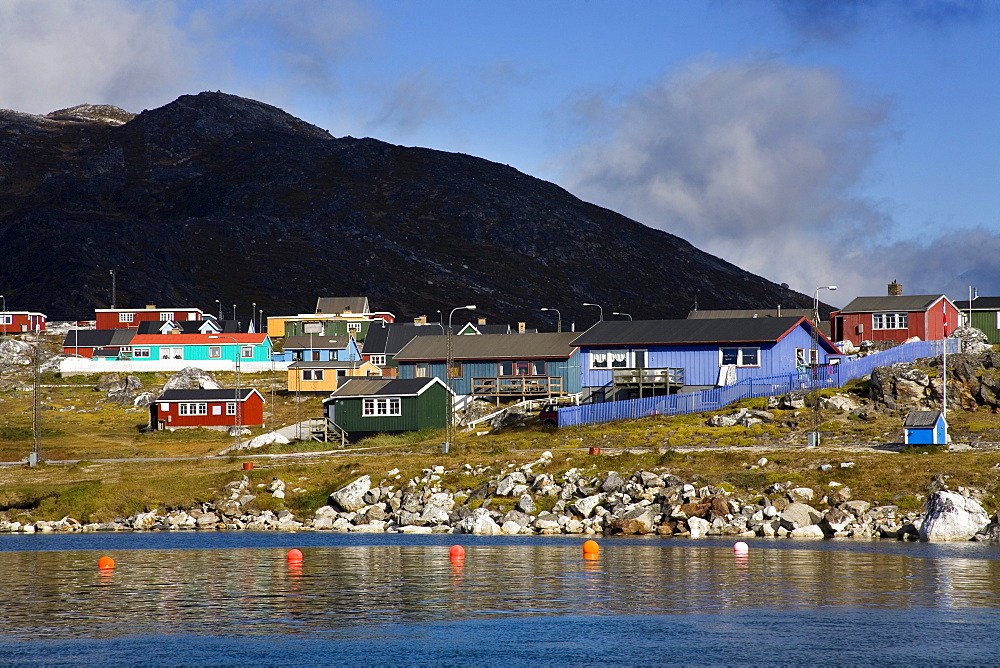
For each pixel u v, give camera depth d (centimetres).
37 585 5372
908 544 6475
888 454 7888
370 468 8706
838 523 6944
